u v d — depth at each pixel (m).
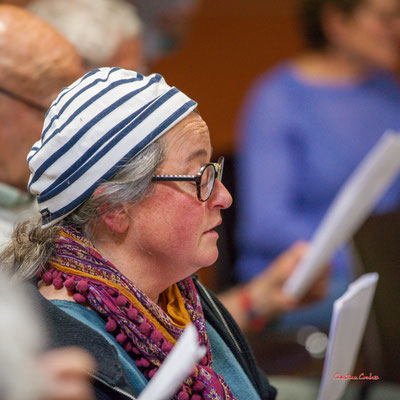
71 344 3.93
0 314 2.27
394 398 8.22
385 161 7.06
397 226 8.39
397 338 8.05
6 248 4.76
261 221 10.55
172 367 3.07
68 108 4.41
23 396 2.18
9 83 5.97
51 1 7.54
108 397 3.95
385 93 11.53
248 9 17.47
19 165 6.14
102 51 7.28
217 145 17.56
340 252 10.20
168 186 4.38
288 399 7.84
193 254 4.50
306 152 11.02
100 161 4.33
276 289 8.94
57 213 4.48
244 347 5.30
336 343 5.18
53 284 4.46
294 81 11.42
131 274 4.50
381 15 11.20
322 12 11.45
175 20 11.12
